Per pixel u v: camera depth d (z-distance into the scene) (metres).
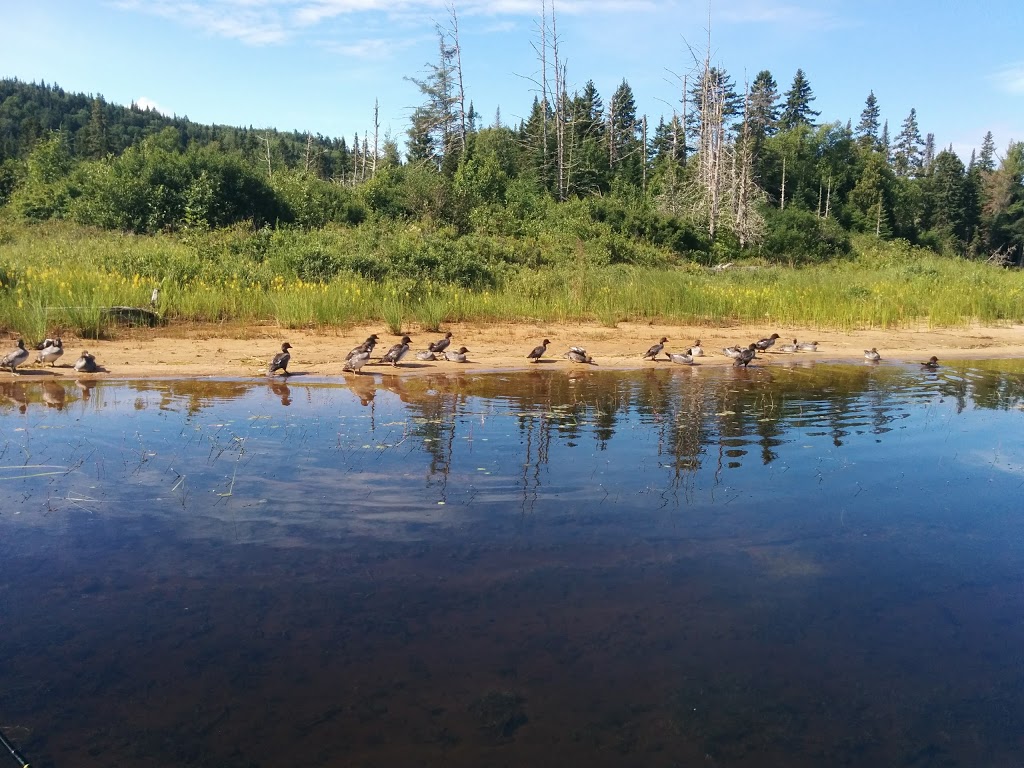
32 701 4.66
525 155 58.09
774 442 10.43
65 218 31.59
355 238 27.05
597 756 4.37
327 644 5.34
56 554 6.52
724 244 44.38
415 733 4.50
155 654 5.17
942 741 4.61
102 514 7.36
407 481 8.44
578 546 6.95
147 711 4.63
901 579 6.55
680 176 57.22
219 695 4.79
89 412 10.95
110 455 9.06
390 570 6.39
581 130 64.94
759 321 22.97
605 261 32.56
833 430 11.15
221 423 10.53
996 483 8.98
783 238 47.78
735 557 6.86
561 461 9.31
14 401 11.49
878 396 13.66
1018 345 20.94
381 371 14.54
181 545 6.75
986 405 13.16
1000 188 81.56
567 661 5.25
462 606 5.88
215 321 18.03
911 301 25.94
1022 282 35.72
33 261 19.70
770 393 13.65
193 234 25.58
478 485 8.39
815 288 26.14
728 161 54.41
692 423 11.32
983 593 6.36
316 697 4.80
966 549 7.16
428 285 21.55
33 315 15.55
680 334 20.11
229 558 6.53
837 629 5.77
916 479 9.05
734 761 4.37
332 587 6.10
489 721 4.62
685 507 7.95
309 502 7.77
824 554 6.98
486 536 7.10
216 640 5.35
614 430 10.81
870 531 7.51
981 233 80.19
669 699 4.91
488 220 37.66
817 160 74.19
